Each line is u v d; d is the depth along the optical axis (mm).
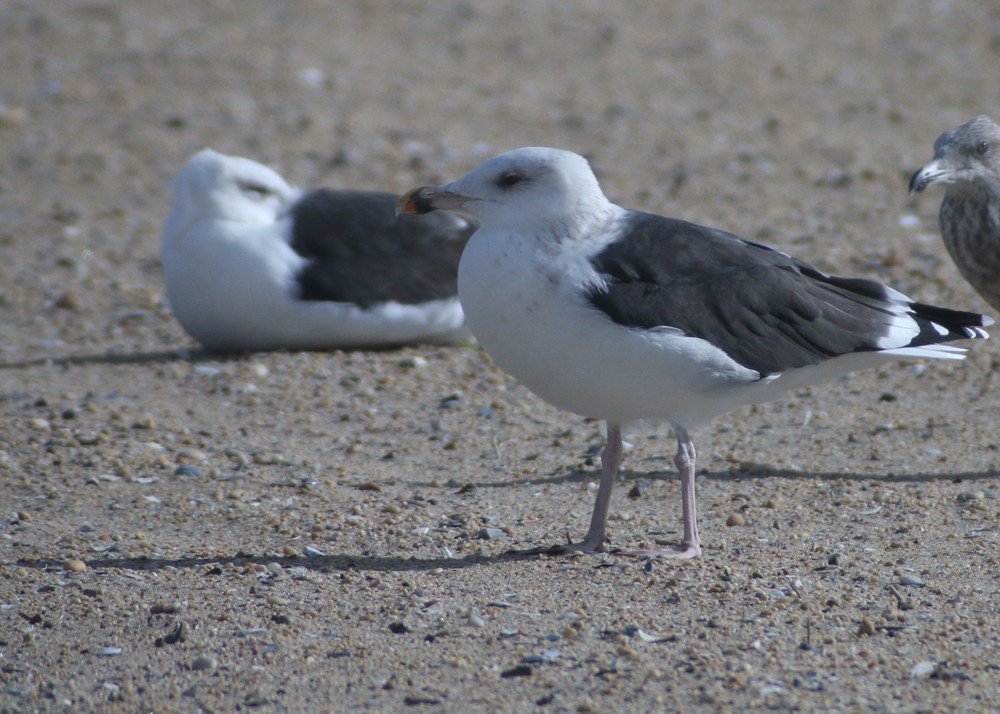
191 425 12977
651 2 33344
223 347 14992
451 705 7496
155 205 21188
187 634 8430
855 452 11969
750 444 12273
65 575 9438
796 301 9227
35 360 15094
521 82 27359
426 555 9781
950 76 27672
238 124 24438
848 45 29938
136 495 11164
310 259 14477
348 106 25609
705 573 9188
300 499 11086
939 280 16562
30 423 12820
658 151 23328
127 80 26422
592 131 24531
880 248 18000
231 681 7879
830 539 9914
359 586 9156
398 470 11883
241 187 14477
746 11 32656
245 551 9922
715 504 10781
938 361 14273
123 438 12516
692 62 28828
